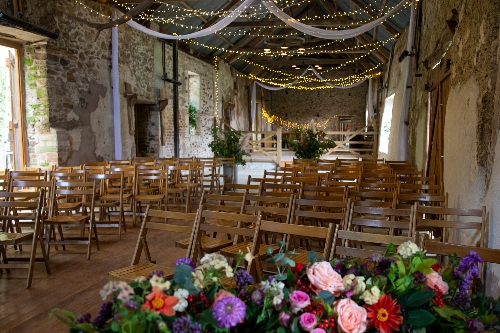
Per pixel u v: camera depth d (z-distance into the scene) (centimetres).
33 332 265
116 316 113
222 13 862
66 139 740
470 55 393
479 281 187
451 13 483
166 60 1127
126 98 935
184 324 112
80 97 782
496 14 321
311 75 2155
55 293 329
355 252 212
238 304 119
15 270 386
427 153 626
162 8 991
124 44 923
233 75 1689
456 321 137
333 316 125
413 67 816
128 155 945
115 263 407
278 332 120
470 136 381
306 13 1397
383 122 1279
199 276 133
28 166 710
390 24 1032
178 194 730
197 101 1369
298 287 138
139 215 609
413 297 133
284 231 242
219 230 276
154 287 119
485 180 328
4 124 678
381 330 124
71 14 752
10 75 681
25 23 612
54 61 714
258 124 2069
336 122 2209
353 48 1471
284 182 516
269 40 1559
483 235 275
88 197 558
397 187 417
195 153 1346
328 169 637
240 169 1250
